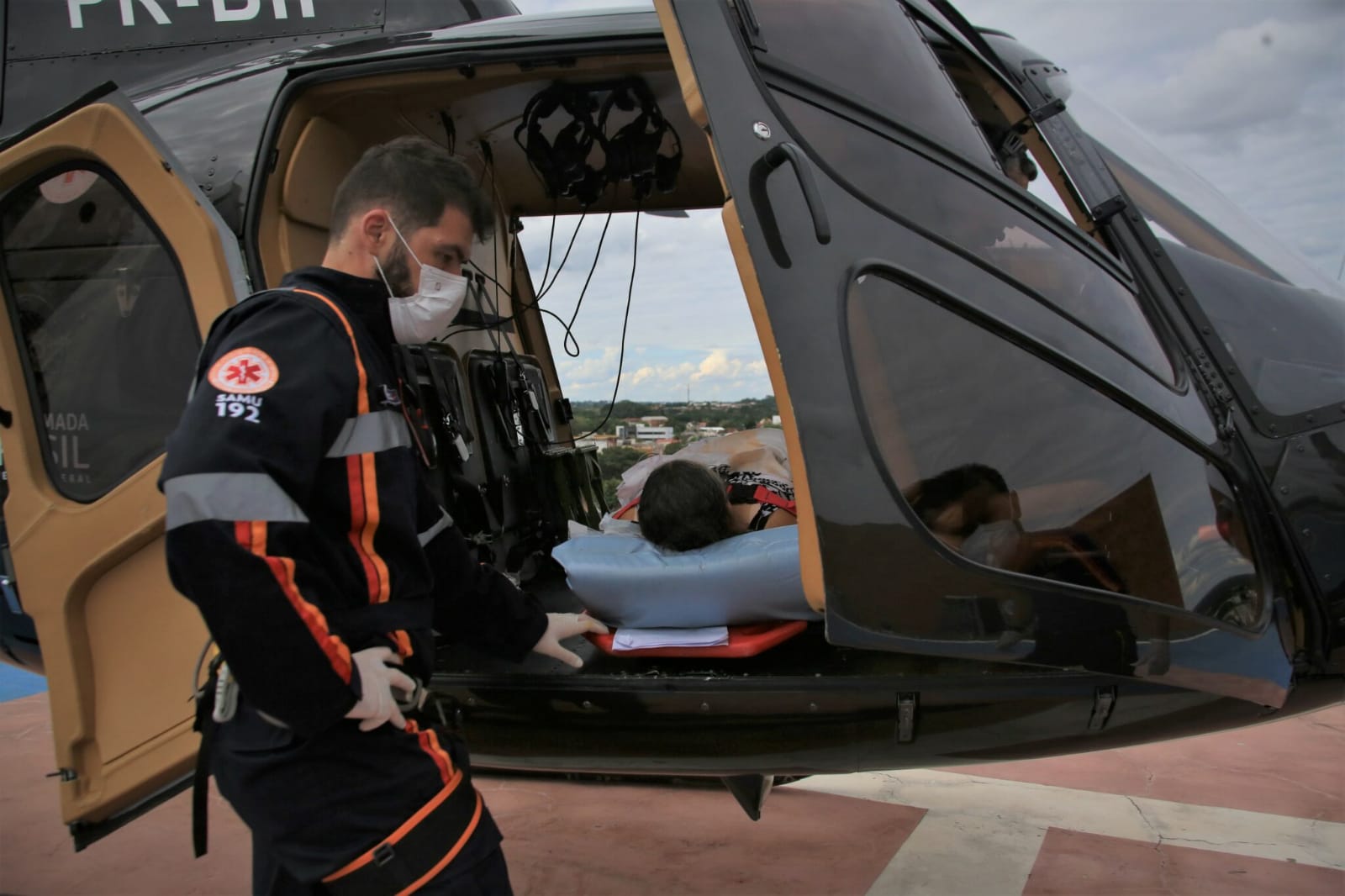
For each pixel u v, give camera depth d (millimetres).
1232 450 1602
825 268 1363
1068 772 2805
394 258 1188
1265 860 2219
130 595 1709
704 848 2385
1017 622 1354
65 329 1806
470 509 2377
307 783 1064
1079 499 1457
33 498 1749
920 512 1375
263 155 1843
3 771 2977
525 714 1693
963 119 1695
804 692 1584
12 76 2207
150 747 1661
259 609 926
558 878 2246
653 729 1655
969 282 1477
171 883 2285
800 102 1449
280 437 974
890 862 2268
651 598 1682
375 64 1848
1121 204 1816
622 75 2125
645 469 2867
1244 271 1807
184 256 1632
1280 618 1549
